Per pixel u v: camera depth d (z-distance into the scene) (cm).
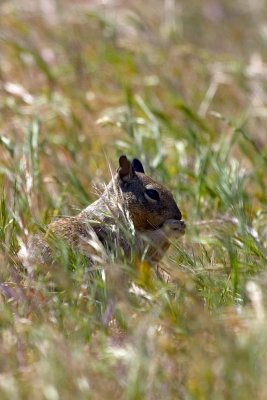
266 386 725
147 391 760
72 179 1277
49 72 1708
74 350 803
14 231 1123
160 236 1080
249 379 743
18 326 860
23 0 2139
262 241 1133
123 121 1449
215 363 773
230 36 2316
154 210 1105
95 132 1573
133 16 2011
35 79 1773
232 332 823
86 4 2177
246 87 1786
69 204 1241
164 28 2022
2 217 1138
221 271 1002
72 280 966
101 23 1914
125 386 762
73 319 878
